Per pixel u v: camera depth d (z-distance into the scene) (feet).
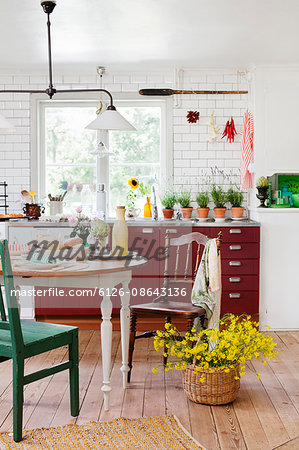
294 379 14.33
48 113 21.11
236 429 11.36
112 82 20.54
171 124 20.61
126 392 13.42
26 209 19.48
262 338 12.99
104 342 12.22
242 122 20.57
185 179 20.72
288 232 18.93
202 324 14.19
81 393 13.32
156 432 11.12
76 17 13.99
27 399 12.92
